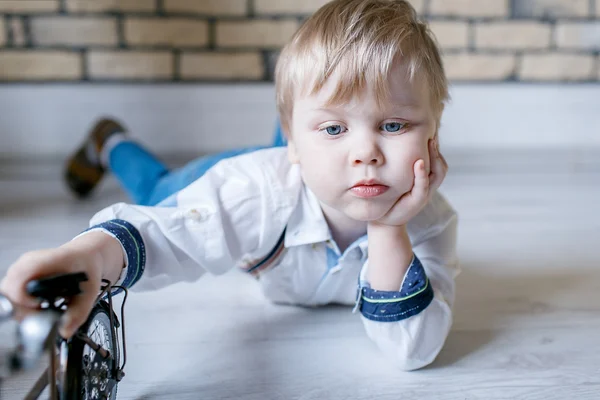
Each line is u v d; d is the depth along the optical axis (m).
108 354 0.60
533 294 1.02
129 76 1.87
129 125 1.89
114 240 0.67
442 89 0.73
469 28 1.96
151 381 0.76
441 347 0.79
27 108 1.84
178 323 0.91
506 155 2.06
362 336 0.87
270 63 1.91
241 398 0.72
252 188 0.79
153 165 1.33
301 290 0.90
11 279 0.53
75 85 1.85
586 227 1.39
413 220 0.83
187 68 1.88
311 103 0.68
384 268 0.74
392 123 0.67
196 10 1.85
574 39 2.01
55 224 1.37
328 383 0.75
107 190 1.69
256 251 0.83
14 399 0.69
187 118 1.91
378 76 0.65
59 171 1.87
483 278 1.09
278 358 0.81
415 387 0.74
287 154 0.83
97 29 1.82
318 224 0.79
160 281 0.79
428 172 0.69
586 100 2.06
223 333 0.88
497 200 1.63
